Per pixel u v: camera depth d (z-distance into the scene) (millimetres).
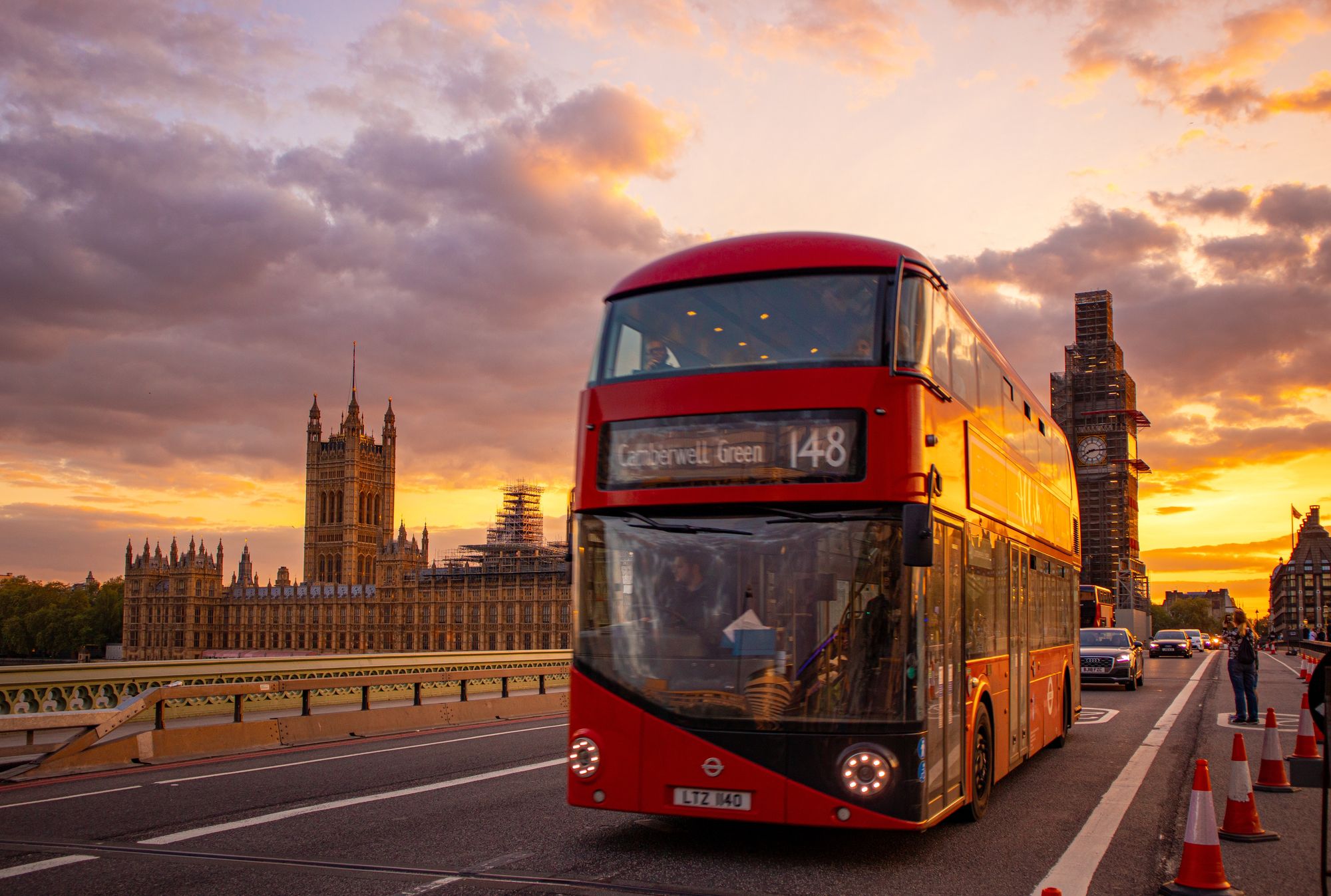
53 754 14883
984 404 12328
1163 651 74562
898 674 8742
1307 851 10008
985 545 11914
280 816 11492
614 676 9273
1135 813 11922
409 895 8156
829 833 10680
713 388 9406
